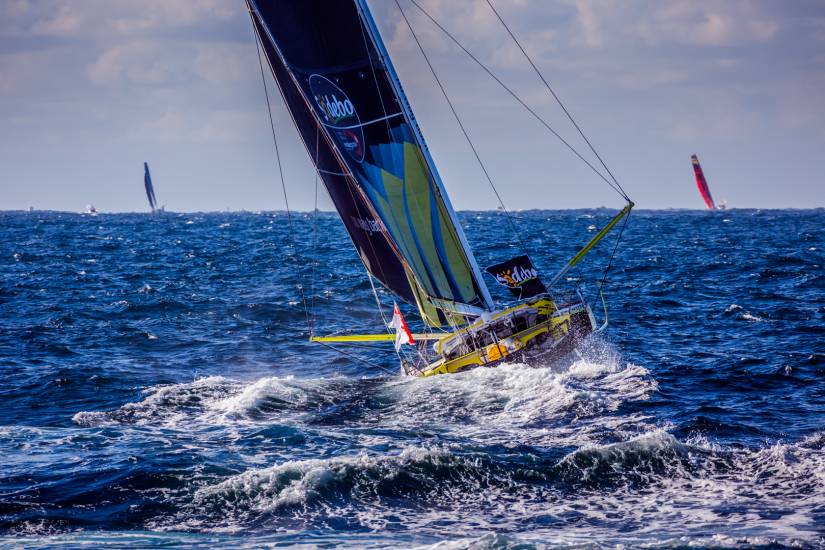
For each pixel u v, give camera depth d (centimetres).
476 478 5134
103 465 5434
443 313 8456
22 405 7488
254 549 4266
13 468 5388
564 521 4584
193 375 8788
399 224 8256
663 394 7062
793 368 7925
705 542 4141
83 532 4525
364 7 7712
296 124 8706
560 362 7950
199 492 4991
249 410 6900
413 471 5169
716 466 5225
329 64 8088
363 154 8225
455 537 4406
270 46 8438
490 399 6888
